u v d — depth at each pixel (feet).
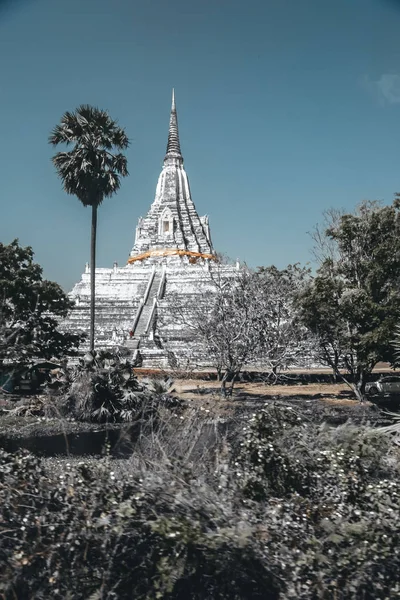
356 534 15.93
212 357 113.09
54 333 102.12
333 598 15.08
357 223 86.94
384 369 142.31
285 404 25.31
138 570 16.40
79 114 104.17
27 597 16.44
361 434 23.25
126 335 167.73
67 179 102.06
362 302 80.07
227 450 21.52
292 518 17.12
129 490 17.49
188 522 15.83
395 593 15.24
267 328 101.09
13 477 19.03
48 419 64.28
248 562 15.71
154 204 268.41
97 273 216.33
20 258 99.60
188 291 202.18
